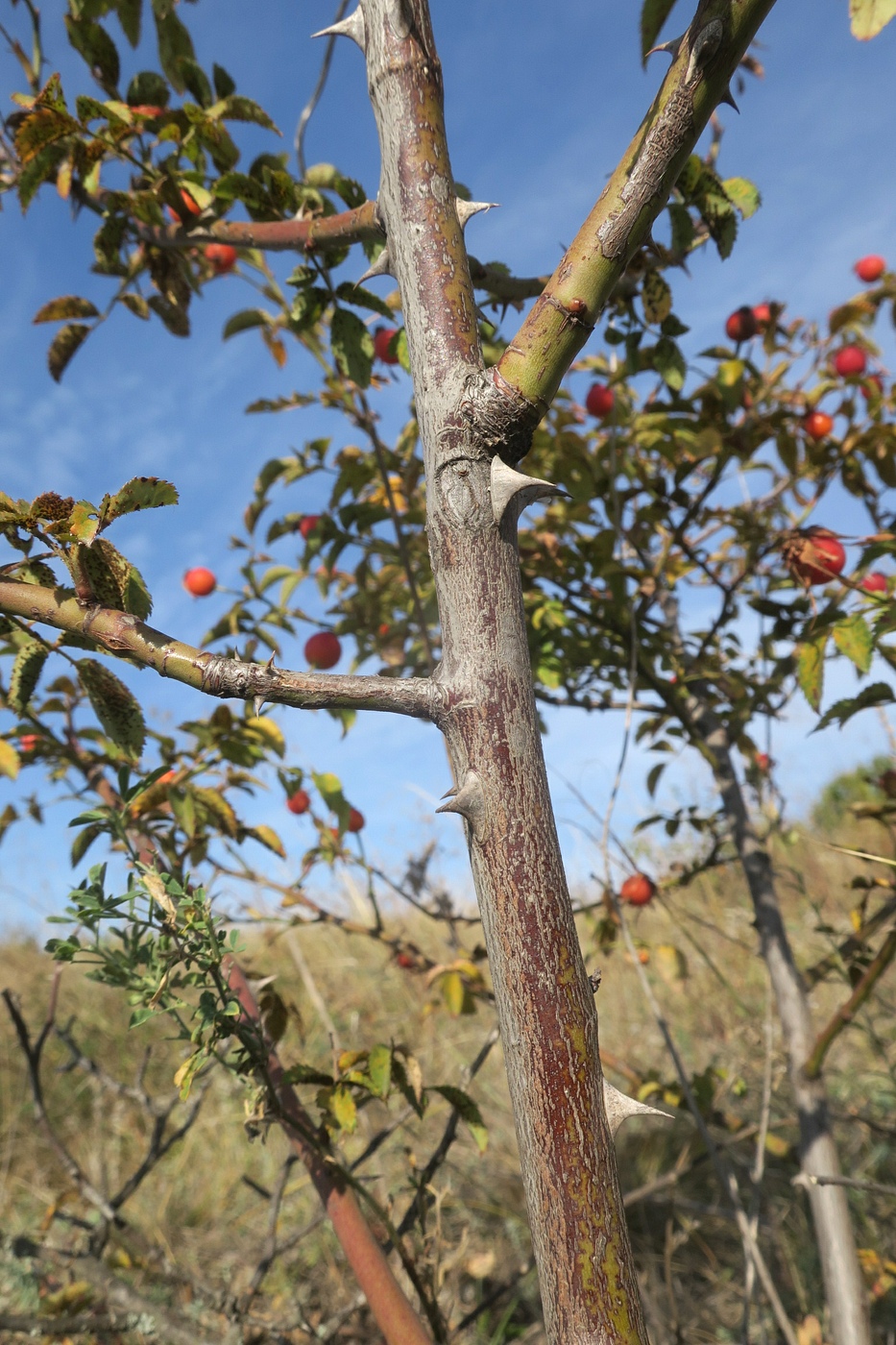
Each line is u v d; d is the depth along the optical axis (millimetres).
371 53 919
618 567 2217
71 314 1815
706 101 792
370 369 1557
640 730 2584
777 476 2715
